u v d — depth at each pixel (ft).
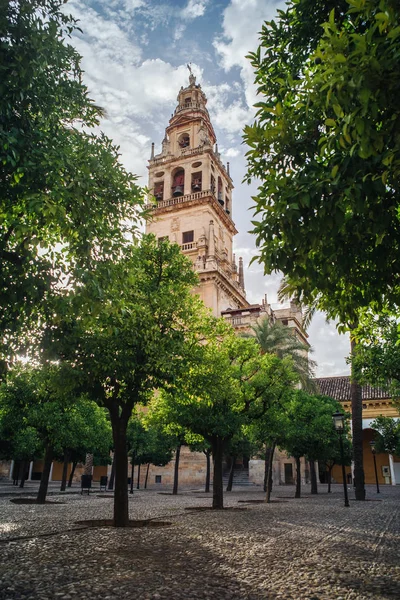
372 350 55.06
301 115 21.16
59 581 20.40
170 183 182.60
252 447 116.26
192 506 65.77
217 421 59.26
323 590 19.49
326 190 17.20
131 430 107.24
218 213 179.22
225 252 184.44
